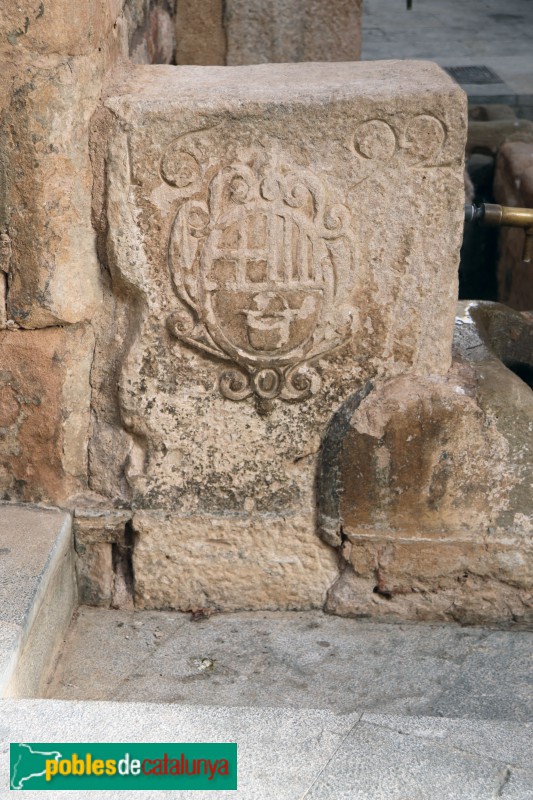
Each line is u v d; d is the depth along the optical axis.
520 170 5.12
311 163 2.56
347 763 1.94
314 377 2.71
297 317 2.65
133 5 3.53
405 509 2.76
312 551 2.84
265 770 1.92
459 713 2.49
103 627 2.81
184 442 2.76
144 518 2.80
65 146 2.55
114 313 2.73
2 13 2.44
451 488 2.73
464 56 8.02
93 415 2.80
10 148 2.53
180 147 2.54
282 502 2.80
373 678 2.63
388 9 9.81
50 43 2.47
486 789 1.88
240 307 2.64
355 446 2.71
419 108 2.51
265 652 2.72
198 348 2.68
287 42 4.96
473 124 5.92
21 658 2.31
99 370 2.77
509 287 5.14
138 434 2.77
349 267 2.63
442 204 2.59
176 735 2.00
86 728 2.02
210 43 4.93
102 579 2.88
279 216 2.58
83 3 2.49
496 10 9.75
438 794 1.87
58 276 2.63
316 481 2.79
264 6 4.88
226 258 2.61
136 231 2.61
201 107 2.51
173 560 2.84
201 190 2.57
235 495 2.80
